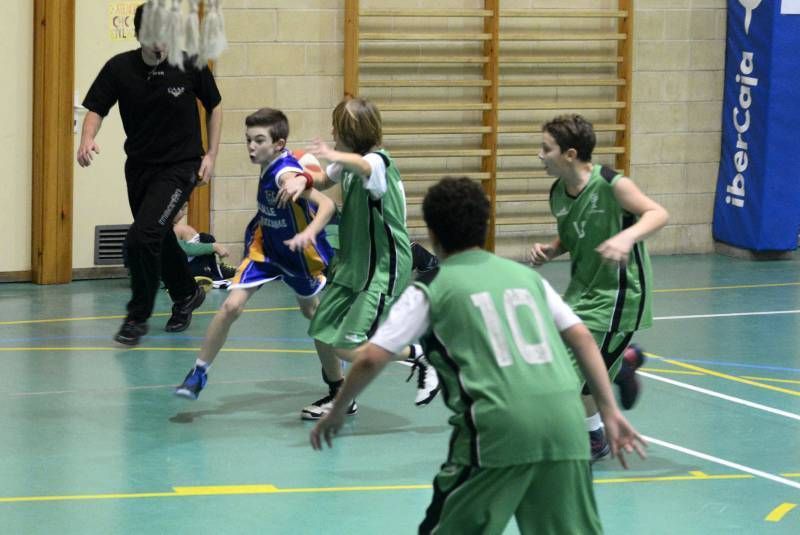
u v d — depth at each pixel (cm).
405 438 809
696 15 1517
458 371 464
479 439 458
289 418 851
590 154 699
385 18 1409
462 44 1441
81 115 1296
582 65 1488
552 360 468
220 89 1356
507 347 464
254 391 918
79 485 706
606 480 733
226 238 1380
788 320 1198
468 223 479
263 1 1358
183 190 1030
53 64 1260
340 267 799
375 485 714
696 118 1535
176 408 869
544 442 457
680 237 1554
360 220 778
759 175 1493
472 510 465
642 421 859
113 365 982
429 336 472
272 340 1080
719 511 684
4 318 1141
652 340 1106
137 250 1002
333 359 833
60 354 1012
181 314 1103
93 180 1314
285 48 1373
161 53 1008
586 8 1478
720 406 902
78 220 1315
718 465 766
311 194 783
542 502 467
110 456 761
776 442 818
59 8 1255
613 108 1501
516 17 1452
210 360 827
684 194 1547
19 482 709
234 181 1373
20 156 1280
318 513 666
